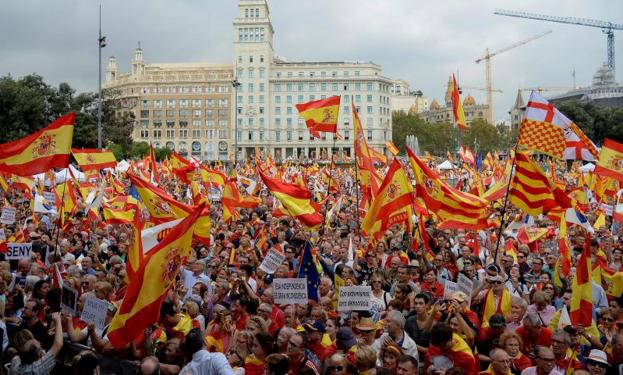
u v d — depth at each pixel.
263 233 18.80
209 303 12.01
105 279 12.48
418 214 19.05
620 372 8.34
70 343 9.09
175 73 171.88
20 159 14.07
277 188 16.34
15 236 17.59
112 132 92.06
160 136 169.00
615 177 17.45
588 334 9.91
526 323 9.36
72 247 17.33
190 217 8.64
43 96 72.00
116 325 8.16
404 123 158.25
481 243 18.52
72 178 26.45
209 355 7.96
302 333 8.67
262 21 156.50
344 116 157.25
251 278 13.26
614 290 12.94
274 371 7.80
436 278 13.42
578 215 15.89
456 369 7.73
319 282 12.25
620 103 152.25
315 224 16.17
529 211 13.27
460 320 9.34
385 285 13.85
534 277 14.13
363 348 7.75
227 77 169.00
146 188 14.45
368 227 15.47
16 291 11.08
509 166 24.95
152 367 7.55
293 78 157.62
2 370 8.67
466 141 140.38
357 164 18.61
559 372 8.20
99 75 37.94
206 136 166.25
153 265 8.28
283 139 158.00
